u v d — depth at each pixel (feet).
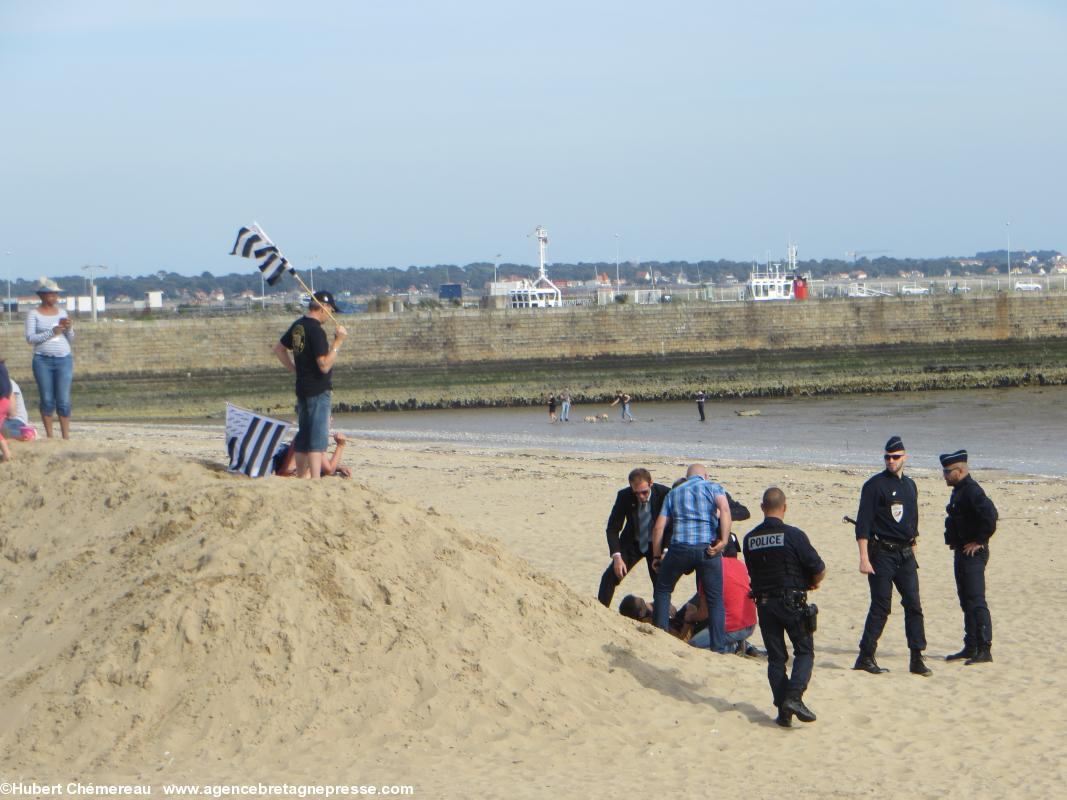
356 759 98.07
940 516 276.62
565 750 101.81
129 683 102.94
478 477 341.00
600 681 114.32
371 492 127.44
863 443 569.64
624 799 91.76
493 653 111.55
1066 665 142.92
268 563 112.06
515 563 128.67
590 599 130.93
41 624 113.50
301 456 138.10
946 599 188.34
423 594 115.44
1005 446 540.93
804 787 95.86
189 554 114.83
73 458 142.51
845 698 123.03
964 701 124.16
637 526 147.23
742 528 255.29
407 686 106.01
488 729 103.45
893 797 94.22
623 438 619.67
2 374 154.51
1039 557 224.33
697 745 105.09
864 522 137.18
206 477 138.72
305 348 136.77
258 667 104.63
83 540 126.31
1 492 137.90
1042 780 98.68
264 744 99.66
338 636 108.37
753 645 145.48
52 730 99.45
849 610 180.65
